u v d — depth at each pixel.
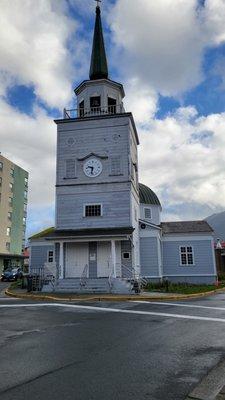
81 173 29.83
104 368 7.01
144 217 41.00
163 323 12.16
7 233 75.56
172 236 36.97
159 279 33.44
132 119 31.19
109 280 24.22
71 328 11.27
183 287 29.11
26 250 79.62
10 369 6.93
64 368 7.00
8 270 52.88
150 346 8.84
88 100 32.22
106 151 29.94
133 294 22.73
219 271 55.59
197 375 6.61
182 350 8.44
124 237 26.25
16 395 5.58
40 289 25.20
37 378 6.39
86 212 29.09
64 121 30.88
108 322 12.41
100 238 26.59
